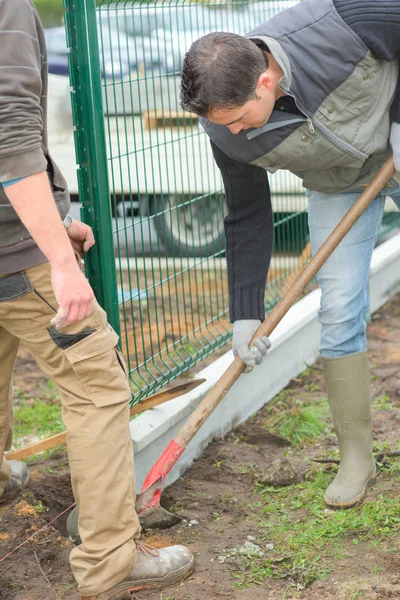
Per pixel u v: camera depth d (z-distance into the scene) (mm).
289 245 4660
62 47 6359
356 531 2857
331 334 2992
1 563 2734
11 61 2088
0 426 2807
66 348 2359
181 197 3891
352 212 2791
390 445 3539
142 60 3289
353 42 2479
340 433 3090
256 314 2910
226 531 2941
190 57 2318
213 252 3893
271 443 3703
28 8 2148
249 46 2311
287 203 4602
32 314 2381
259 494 3207
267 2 4324
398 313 5516
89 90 2764
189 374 4414
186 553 2664
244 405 3896
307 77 2467
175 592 2564
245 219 2922
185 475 3373
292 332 4254
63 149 6309
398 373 4453
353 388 3018
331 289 2955
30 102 2113
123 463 2447
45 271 2340
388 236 6363
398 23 2473
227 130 2605
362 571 2619
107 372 2393
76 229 2732
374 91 2570
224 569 2701
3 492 3025
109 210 2895
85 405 2416
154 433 3180
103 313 2424
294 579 2629
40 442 3225
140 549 2582
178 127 3639
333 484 3076
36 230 2139
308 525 2928
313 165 2689
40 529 2912
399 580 2539
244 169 2779
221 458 3510
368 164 2842
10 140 2076
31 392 4387
